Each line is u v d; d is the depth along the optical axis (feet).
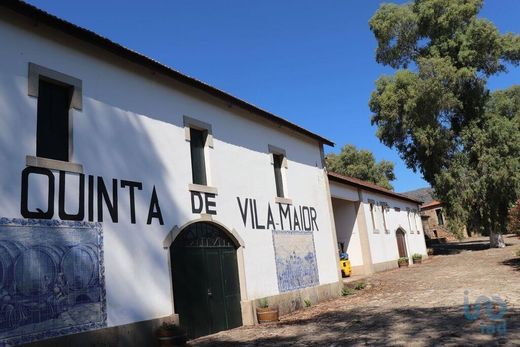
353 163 177.88
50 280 25.08
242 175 44.34
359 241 80.69
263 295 43.47
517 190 98.53
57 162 27.07
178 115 37.83
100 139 30.37
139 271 30.78
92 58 31.30
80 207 27.81
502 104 106.83
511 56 103.60
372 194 88.63
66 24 28.68
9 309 22.99
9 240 23.76
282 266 47.26
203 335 35.91
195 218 36.96
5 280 23.13
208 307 37.06
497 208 103.24
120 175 31.14
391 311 38.91
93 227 28.27
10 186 24.48
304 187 55.77
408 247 101.86
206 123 40.91
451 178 103.14
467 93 106.63
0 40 25.93
